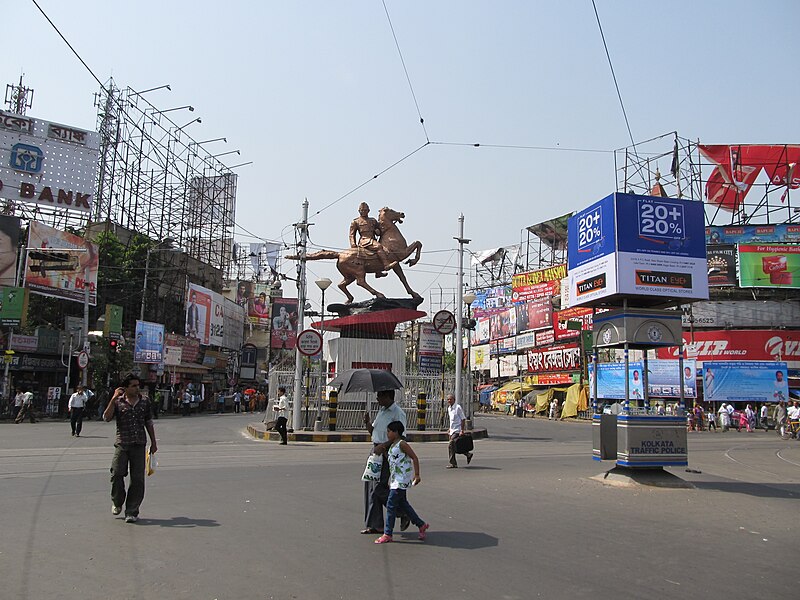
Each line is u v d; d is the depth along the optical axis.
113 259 44.78
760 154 47.56
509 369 63.00
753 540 7.75
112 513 8.56
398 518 8.61
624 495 11.04
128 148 49.16
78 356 34.19
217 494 10.34
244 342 68.00
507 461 17.02
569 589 5.65
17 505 8.99
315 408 25.39
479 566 6.33
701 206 13.30
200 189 58.09
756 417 43.47
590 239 13.59
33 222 35.19
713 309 46.78
